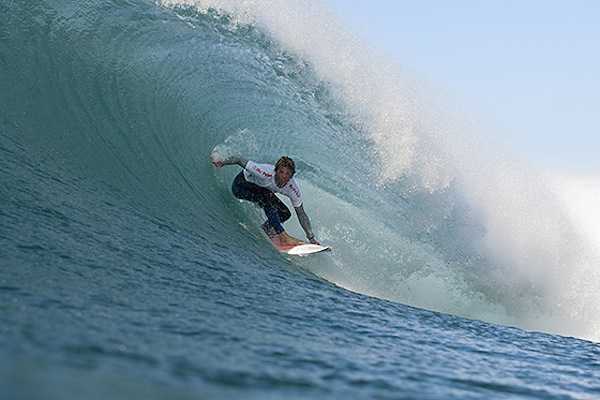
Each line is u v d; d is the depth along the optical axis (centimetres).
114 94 2727
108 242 1683
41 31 2812
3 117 2238
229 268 1908
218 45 3547
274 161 3120
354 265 2964
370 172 3412
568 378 1393
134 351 886
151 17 3350
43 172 2019
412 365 1216
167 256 1781
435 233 3350
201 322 1198
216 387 801
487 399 1070
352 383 989
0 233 1428
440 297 3139
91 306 1098
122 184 2272
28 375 657
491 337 1792
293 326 1386
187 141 2802
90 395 634
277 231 2594
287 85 3653
